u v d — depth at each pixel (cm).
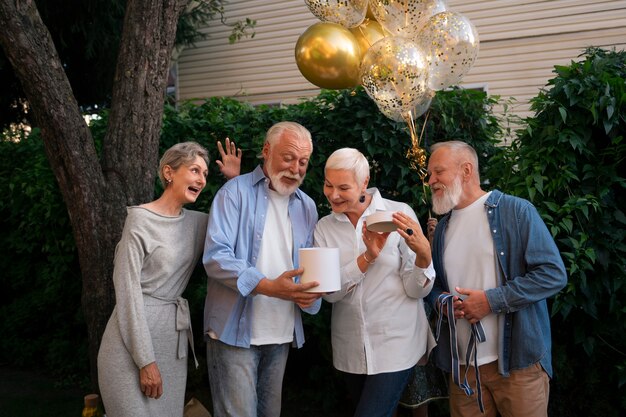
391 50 237
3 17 262
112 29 723
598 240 273
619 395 291
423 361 244
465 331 223
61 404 389
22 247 469
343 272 223
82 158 286
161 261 219
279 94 762
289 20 750
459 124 331
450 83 254
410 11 251
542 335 213
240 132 364
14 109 809
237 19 788
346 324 231
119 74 302
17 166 481
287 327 237
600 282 277
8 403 391
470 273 222
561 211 274
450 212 234
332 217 241
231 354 227
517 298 204
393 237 230
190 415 268
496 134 354
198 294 365
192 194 227
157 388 213
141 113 301
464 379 217
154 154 310
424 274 213
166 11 305
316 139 348
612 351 293
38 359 478
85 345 443
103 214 291
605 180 277
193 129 376
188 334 234
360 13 266
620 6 582
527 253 209
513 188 296
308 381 388
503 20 633
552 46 613
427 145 326
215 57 808
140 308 211
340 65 263
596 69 281
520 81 628
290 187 234
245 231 233
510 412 217
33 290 498
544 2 614
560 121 279
